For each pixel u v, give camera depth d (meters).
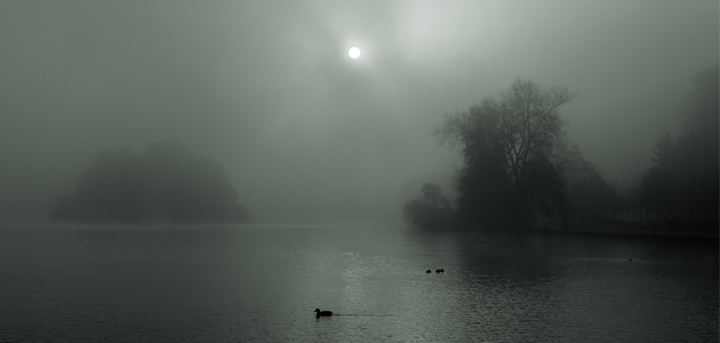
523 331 21.77
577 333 21.41
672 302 27.38
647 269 39.97
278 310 25.97
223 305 27.17
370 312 25.45
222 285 33.47
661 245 61.62
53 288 32.53
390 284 33.72
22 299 28.92
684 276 36.31
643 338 20.70
